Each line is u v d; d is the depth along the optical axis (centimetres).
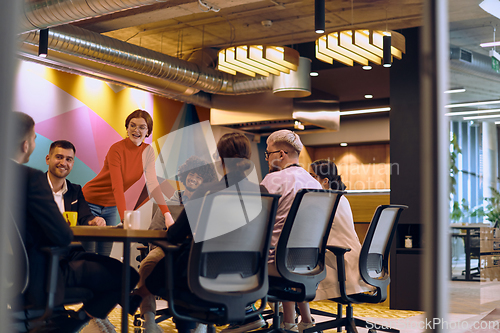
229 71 660
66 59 632
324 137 1074
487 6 309
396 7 651
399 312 532
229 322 225
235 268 227
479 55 363
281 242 263
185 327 278
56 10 475
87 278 224
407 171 587
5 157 124
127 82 738
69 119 767
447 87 139
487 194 383
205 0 525
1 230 124
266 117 872
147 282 237
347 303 314
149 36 798
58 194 349
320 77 776
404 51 562
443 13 140
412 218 575
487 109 363
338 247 306
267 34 779
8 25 123
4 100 122
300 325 339
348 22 712
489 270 390
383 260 341
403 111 600
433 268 136
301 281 266
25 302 201
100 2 455
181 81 742
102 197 468
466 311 264
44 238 207
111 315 454
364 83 816
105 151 823
